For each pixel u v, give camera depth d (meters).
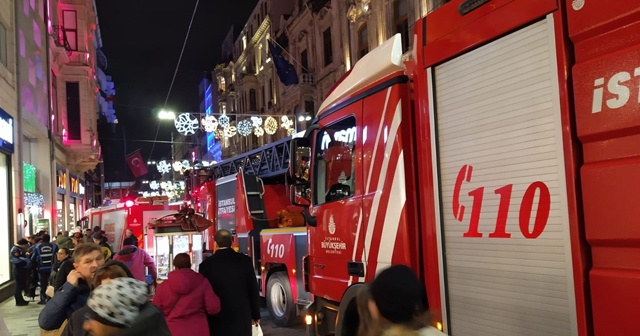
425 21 3.52
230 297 4.76
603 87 2.33
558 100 2.53
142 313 2.20
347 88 4.58
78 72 27.50
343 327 4.20
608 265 2.29
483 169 2.97
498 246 2.84
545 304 2.55
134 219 15.85
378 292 1.98
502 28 2.86
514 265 2.74
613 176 2.26
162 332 2.27
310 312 5.19
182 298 4.23
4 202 14.73
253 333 5.07
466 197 3.08
